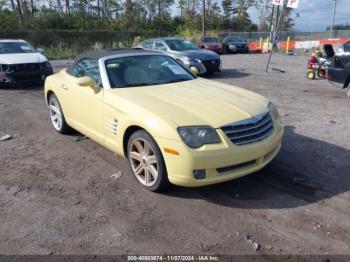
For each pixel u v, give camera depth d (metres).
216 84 5.09
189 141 3.58
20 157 5.33
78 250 3.13
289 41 32.62
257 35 40.91
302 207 3.72
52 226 3.50
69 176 4.62
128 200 3.97
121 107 4.27
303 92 9.99
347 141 5.60
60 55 27.81
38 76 11.25
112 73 4.88
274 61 20.64
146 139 3.93
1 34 31.36
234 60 21.77
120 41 39.97
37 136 6.30
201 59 12.88
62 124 6.09
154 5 64.38
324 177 4.36
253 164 3.92
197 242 3.20
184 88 4.69
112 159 5.12
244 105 4.11
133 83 4.84
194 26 60.84
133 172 4.34
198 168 3.59
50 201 3.99
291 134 6.02
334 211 3.63
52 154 5.41
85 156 5.28
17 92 10.70
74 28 53.06
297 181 4.23
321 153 5.11
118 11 63.25
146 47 14.30
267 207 3.74
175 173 3.68
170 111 3.87
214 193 4.06
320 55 12.63
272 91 10.27
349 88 8.82
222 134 3.64
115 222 3.55
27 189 4.29
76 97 5.29
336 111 7.61
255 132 3.84
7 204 3.95
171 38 14.20
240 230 3.36
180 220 3.55
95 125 4.93
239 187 4.18
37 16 52.03
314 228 3.36
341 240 3.18
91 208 3.82
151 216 3.64
